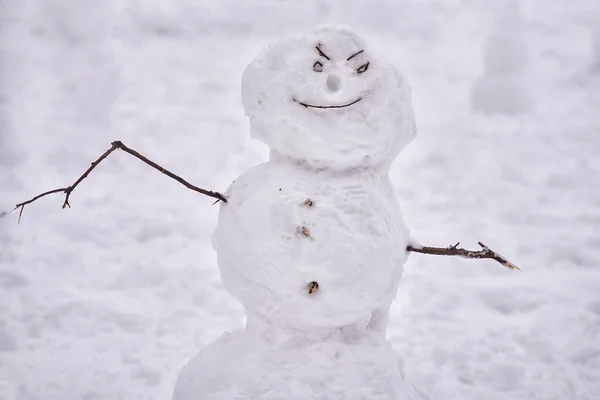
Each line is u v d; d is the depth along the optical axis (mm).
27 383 4246
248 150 9141
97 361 4535
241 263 2877
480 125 10148
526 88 10664
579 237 6730
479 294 5555
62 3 13617
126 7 14828
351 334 2961
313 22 15102
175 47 13547
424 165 8719
